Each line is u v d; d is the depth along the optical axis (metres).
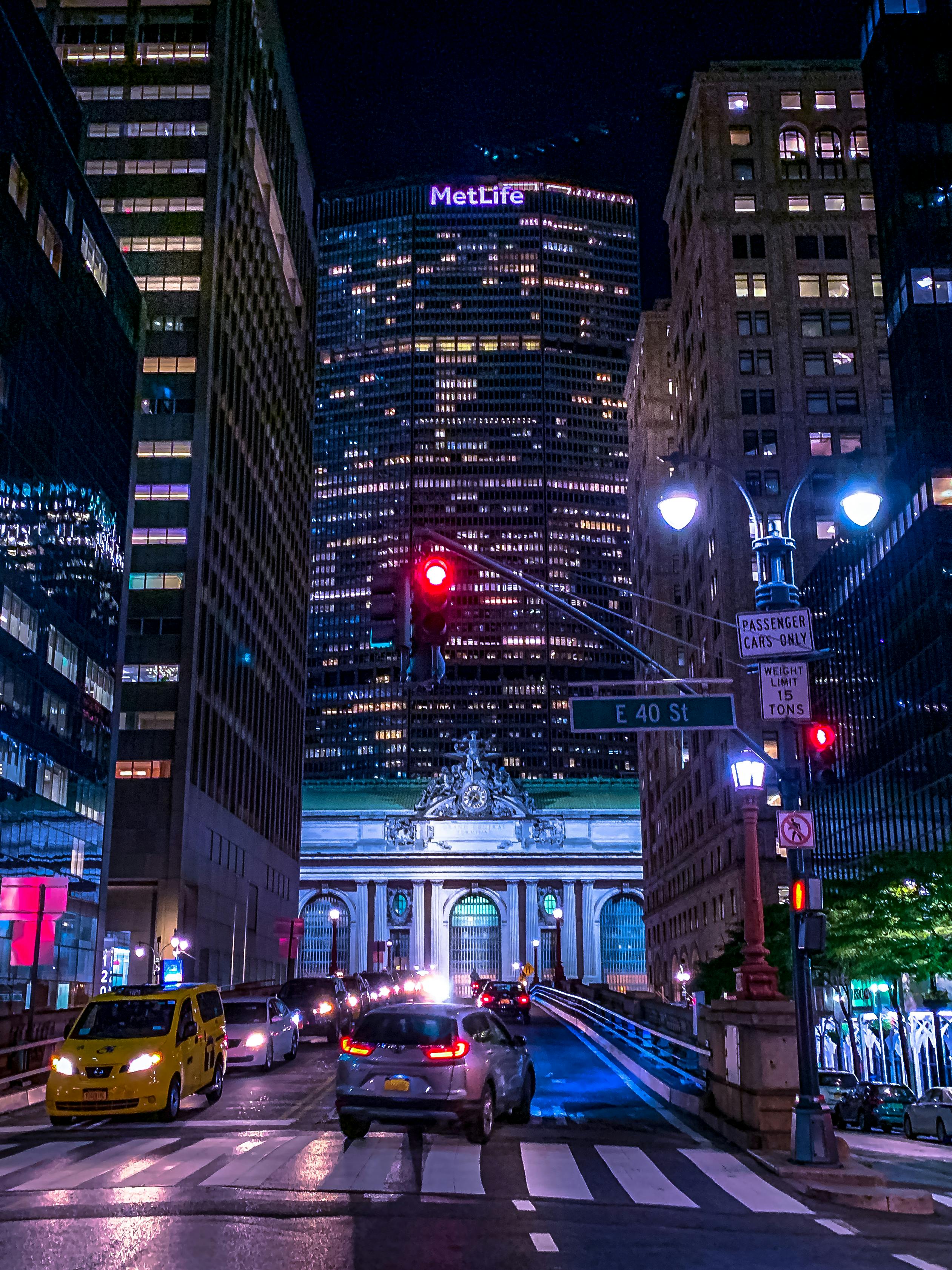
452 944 146.62
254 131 107.12
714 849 88.31
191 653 83.12
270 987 70.00
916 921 39.59
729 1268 10.73
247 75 103.62
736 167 89.25
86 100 94.81
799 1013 17.31
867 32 75.88
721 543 81.69
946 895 39.09
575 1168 16.27
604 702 19.42
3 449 56.06
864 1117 35.50
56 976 62.31
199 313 89.94
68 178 65.69
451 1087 17.75
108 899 79.06
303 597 129.62
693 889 97.06
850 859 69.50
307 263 134.75
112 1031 21.66
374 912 146.12
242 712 98.88
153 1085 20.58
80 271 67.69
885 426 83.75
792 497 20.31
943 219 67.94
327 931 146.38
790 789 18.66
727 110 90.69
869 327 85.62
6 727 55.91
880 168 73.06
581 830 148.25
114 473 73.62
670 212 104.06
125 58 95.88
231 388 96.12
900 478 64.75
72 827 65.31
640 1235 12.09
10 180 57.28
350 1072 18.05
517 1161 16.73
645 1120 21.97
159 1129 20.23
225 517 93.75
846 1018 51.31
